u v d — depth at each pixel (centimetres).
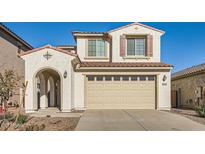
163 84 1858
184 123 1172
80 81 1856
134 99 1866
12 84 1243
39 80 1991
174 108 2106
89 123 1162
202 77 1811
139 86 1870
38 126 1062
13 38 1953
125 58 2025
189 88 2062
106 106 1858
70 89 1656
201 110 1450
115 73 1858
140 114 1511
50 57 1666
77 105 1838
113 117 1369
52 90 2128
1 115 1333
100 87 1867
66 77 1659
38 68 1658
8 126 1068
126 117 1370
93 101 1861
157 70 1861
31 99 1628
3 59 1756
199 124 1147
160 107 1844
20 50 2147
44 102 1914
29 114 1485
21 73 2145
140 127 1062
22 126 1072
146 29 2034
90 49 2077
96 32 2047
